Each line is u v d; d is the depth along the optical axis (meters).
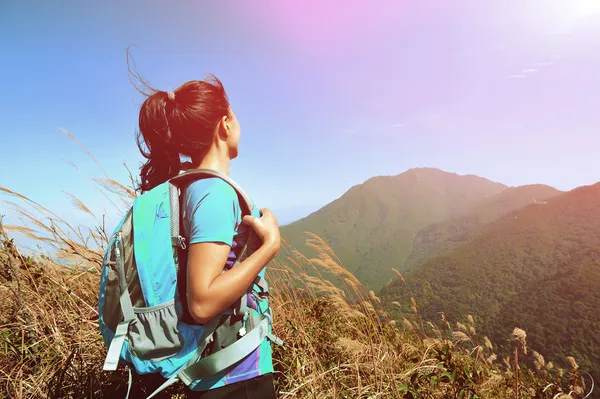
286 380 2.17
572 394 2.53
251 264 1.04
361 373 2.44
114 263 1.08
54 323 2.07
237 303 1.08
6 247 2.09
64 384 1.75
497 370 2.95
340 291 3.44
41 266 2.29
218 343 1.05
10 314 2.09
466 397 2.25
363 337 3.08
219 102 1.21
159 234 1.06
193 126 1.16
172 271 1.04
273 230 1.13
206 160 1.22
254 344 1.08
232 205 1.08
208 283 0.96
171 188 1.12
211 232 1.00
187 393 1.13
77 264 2.46
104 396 1.67
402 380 2.40
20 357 1.81
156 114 1.18
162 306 1.02
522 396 2.70
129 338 1.03
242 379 1.08
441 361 2.54
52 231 2.27
